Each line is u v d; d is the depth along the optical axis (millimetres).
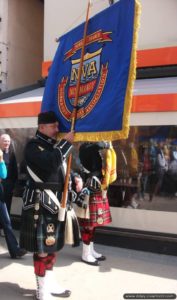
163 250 5184
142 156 5578
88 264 4641
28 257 4797
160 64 7496
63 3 8797
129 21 2984
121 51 3025
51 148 3395
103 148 4605
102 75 3160
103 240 5641
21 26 10664
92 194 4609
